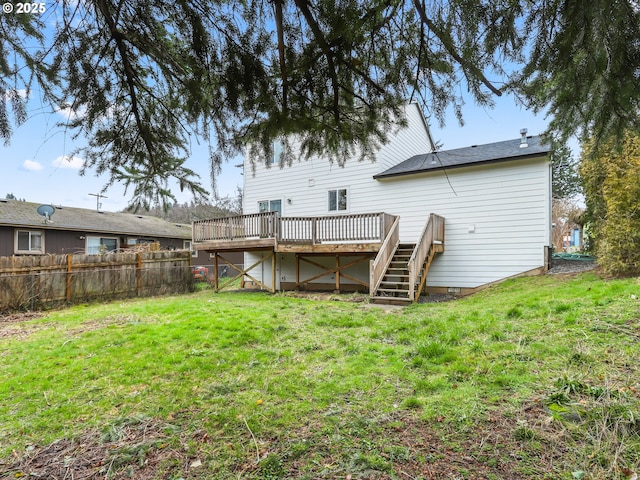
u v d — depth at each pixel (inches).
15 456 85.1
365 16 76.7
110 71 91.9
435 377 119.6
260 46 84.7
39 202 608.4
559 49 73.5
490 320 181.5
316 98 99.7
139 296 412.5
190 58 86.7
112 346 173.2
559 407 91.0
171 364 146.6
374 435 86.6
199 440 88.8
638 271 251.6
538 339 144.0
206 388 121.4
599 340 132.3
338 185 463.2
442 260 396.2
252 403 108.1
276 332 196.1
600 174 305.6
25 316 281.9
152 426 97.0
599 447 74.6
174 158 116.0
